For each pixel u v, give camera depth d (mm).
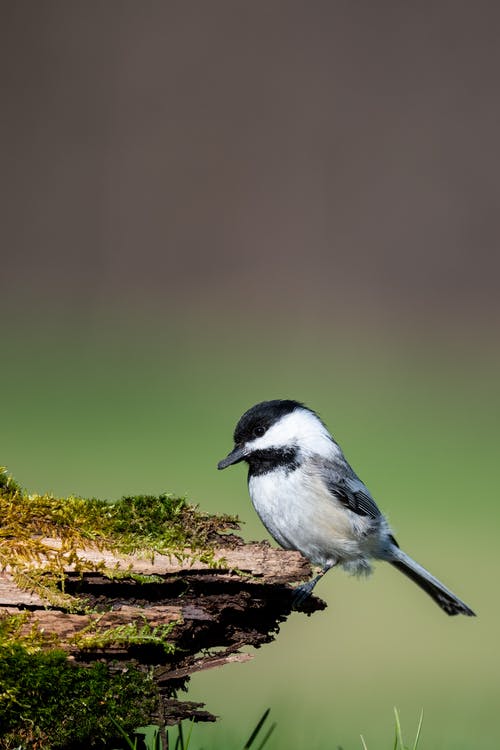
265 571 3635
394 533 5516
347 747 5262
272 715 5727
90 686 3396
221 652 3740
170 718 3537
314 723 5570
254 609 3852
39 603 3432
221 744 4766
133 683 3488
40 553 3480
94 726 3414
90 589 3523
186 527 3727
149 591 3590
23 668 3322
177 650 3578
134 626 3471
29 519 3564
